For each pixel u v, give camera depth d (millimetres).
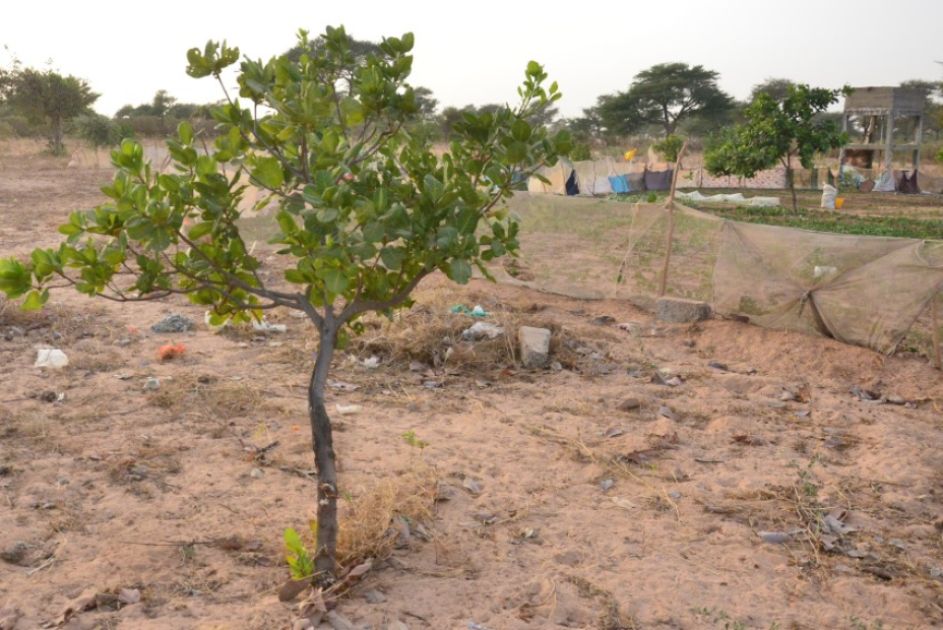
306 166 4223
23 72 48594
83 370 7727
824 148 25125
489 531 5121
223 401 6938
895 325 8680
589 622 4262
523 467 6074
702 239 10500
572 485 5844
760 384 8078
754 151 25203
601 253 11617
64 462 5766
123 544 4754
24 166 40750
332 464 4422
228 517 5117
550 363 8484
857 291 8930
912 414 7562
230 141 3988
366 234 3648
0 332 8680
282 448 6141
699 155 51406
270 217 14055
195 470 5734
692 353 9148
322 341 4445
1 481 5461
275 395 7203
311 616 4059
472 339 8758
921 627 4375
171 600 4250
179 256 4215
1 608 4125
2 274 3680
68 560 4590
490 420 6945
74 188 28734
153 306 10203
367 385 7648
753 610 4445
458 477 5836
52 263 3811
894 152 54281
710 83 74812
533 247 11992
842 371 8508
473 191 3928
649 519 5387
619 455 6297
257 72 4156
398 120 4207
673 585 4633
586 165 35219
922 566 4977
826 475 6152
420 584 4484
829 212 27172
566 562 4848
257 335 9031
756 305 9648
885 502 5781
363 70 4090
